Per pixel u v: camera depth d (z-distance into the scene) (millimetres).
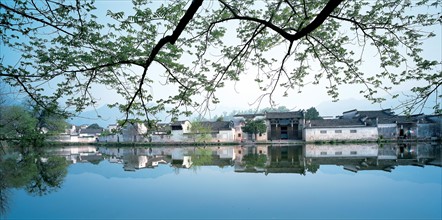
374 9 6441
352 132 58750
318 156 31078
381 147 44125
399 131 58594
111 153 43781
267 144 60344
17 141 12023
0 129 12242
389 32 6703
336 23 7195
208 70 7793
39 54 7328
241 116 69562
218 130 66812
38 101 8070
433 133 57750
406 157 28281
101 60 7270
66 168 24484
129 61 6793
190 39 7246
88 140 87000
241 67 7750
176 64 7363
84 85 7992
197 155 36812
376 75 7250
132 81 7996
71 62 7184
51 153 43438
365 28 6723
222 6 6801
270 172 20172
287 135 67438
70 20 7156
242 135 67375
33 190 15711
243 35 7707
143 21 6910
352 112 68688
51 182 18094
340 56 7547
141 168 23969
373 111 65438
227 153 39094
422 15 6238
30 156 36062
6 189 15875
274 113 68938
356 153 33969
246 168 22484
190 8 5133
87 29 6988
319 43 7301
